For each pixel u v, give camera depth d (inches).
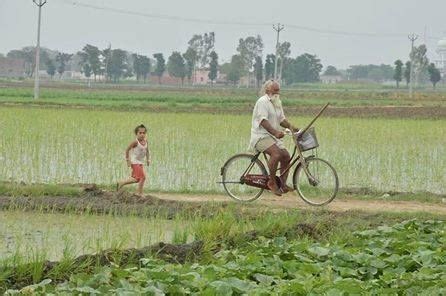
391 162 1163.3
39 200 777.6
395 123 1887.3
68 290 419.2
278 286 426.0
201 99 3452.3
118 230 668.1
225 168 836.0
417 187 991.6
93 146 1242.6
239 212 746.2
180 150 1213.7
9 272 474.0
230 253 523.8
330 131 1594.5
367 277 480.7
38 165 1026.7
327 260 502.0
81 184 883.4
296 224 645.9
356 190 919.0
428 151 1310.3
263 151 800.9
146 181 970.7
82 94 3745.1
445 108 2847.0
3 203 765.3
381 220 722.2
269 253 517.0
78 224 692.1
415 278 450.3
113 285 437.7
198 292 417.7
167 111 2347.4
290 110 2640.3
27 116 1782.7
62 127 1520.7
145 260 482.6
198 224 620.7
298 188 813.2
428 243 558.3
